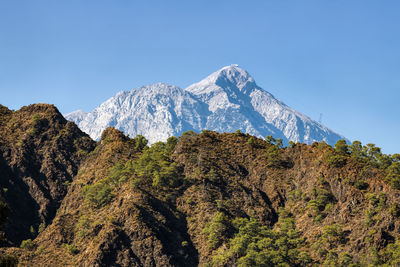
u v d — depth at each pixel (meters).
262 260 168.38
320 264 169.12
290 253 174.25
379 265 158.00
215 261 175.25
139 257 180.25
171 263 178.12
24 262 179.75
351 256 166.50
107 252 178.62
